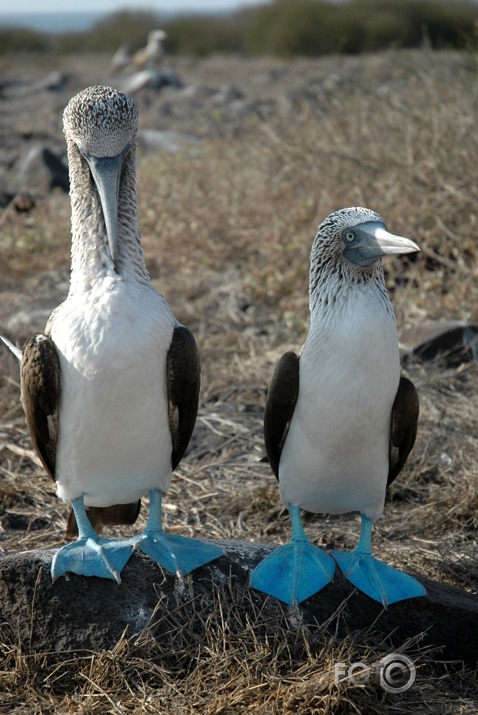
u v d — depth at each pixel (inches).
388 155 360.5
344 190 359.9
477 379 266.1
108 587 152.6
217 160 432.5
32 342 151.2
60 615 150.8
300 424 156.1
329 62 1067.9
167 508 211.8
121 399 146.6
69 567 152.2
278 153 394.0
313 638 148.4
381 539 197.0
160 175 415.8
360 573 158.1
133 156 156.1
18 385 256.7
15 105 887.7
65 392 149.0
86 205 152.0
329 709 135.8
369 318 148.9
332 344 150.0
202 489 219.8
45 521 208.1
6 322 319.0
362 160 366.0
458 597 159.0
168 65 1338.6
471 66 395.9
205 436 244.5
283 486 165.2
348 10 1323.8
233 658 145.1
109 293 147.0
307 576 156.0
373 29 1244.5
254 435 244.4
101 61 1615.4
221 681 142.6
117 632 149.4
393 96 407.5
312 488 161.2
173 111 768.9
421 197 344.8
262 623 150.5
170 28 1943.9
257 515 207.8
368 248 147.4
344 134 392.8
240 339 299.4
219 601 150.4
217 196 388.2
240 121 652.7
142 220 377.7
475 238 333.1
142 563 155.6
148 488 162.9
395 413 156.3
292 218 359.9
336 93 434.6
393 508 210.5
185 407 158.2
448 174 347.6
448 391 259.4
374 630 153.7
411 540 196.4
